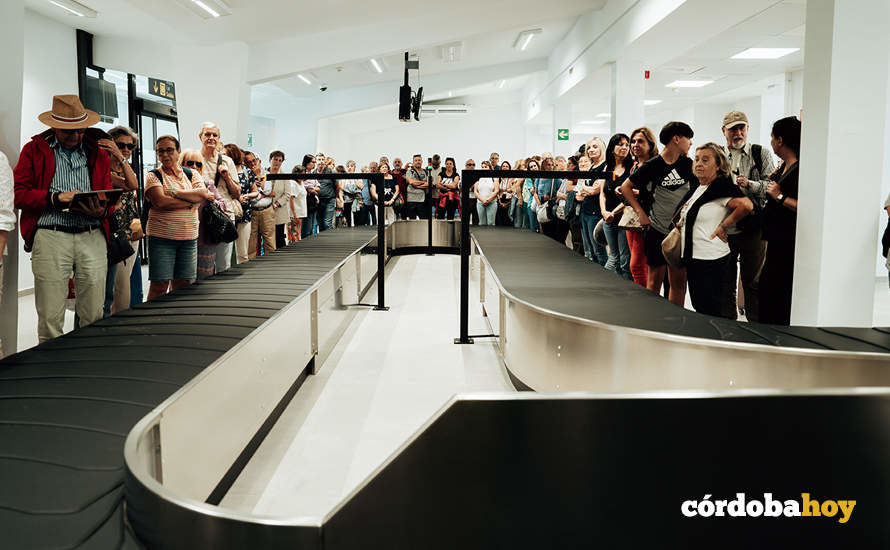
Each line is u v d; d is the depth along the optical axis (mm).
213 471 2051
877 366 2021
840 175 3617
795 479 973
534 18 9320
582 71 10578
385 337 4797
